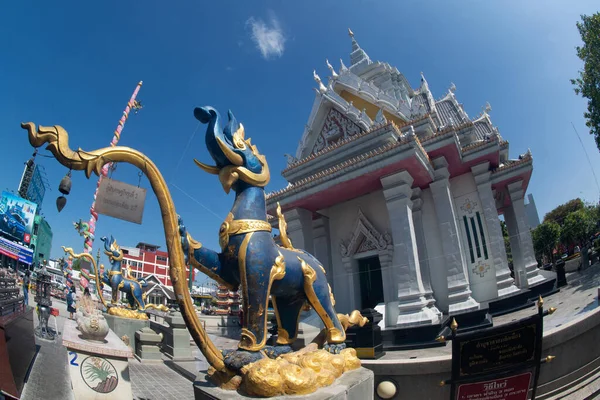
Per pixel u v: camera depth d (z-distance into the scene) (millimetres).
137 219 5148
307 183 17219
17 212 30953
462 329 13719
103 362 5824
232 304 36125
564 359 6438
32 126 3275
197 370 10398
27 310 7309
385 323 14844
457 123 23719
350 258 18297
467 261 18250
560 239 33969
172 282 3713
